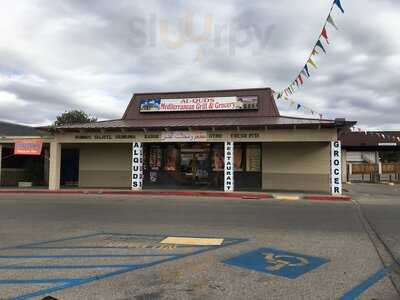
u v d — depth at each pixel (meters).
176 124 24.09
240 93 26.72
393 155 64.00
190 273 6.60
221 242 9.05
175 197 20.66
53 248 8.45
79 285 5.94
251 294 5.61
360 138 40.19
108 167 27.31
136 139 24.39
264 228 10.95
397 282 6.17
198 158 26.11
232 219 12.60
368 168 44.91
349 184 34.25
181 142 25.19
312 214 13.84
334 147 21.55
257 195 20.94
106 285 5.95
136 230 10.64
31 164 29.70
